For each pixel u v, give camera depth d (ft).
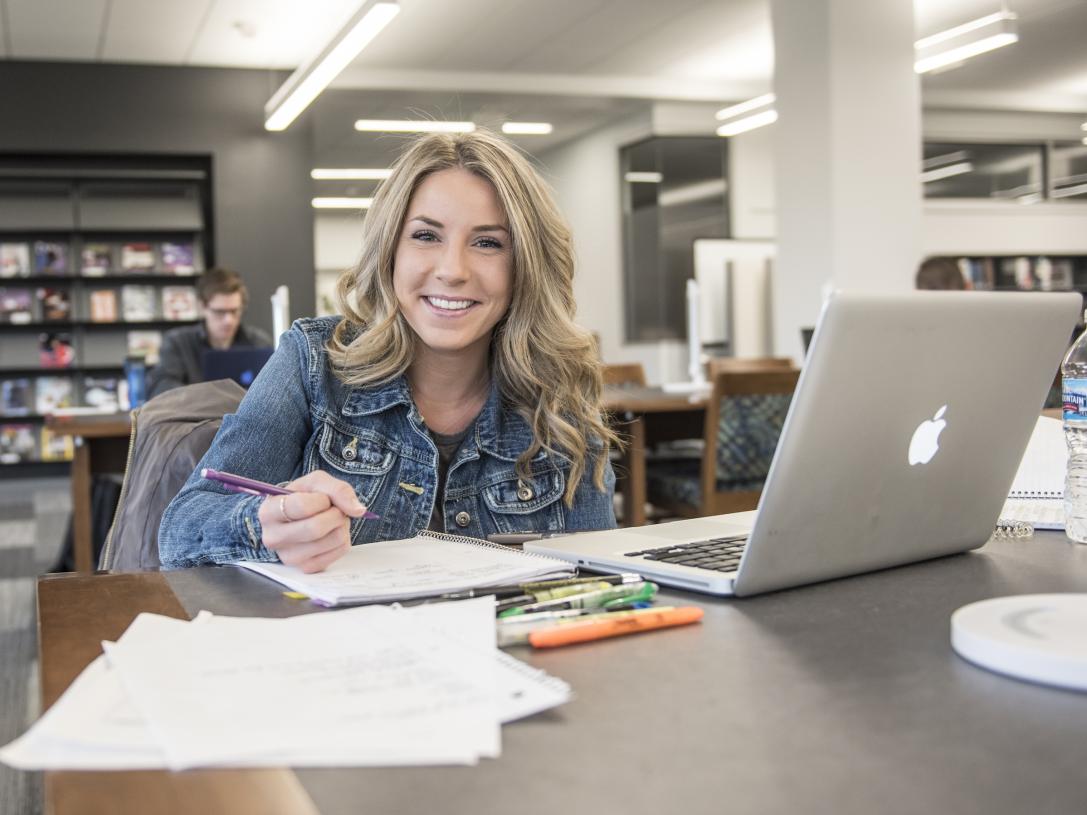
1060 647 2.00
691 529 3.71
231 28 22.31
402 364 4.30
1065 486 3.66
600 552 3.24
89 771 1.59
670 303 29.55
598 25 22.44
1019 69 27.04
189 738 1.65
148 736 1.68
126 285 26.96
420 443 4.29
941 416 2.90
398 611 2.46
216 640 2.19
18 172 25.26
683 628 2.46
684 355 29.32
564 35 23.11
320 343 4.38
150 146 25.45
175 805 1.48
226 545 3.34
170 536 3.56
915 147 18.66
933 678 2.03
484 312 4.24
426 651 2.12
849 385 2.58
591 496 4.48
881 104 18.45
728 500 11.48
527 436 4.40
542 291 4.33
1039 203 29.55
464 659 2.07
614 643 2.34
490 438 4.36
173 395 4.68
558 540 3.53
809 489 2.65
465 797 1.51
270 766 1.62
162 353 15.44
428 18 21.71
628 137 30.27
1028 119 31.27
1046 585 2.85
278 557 3.27
